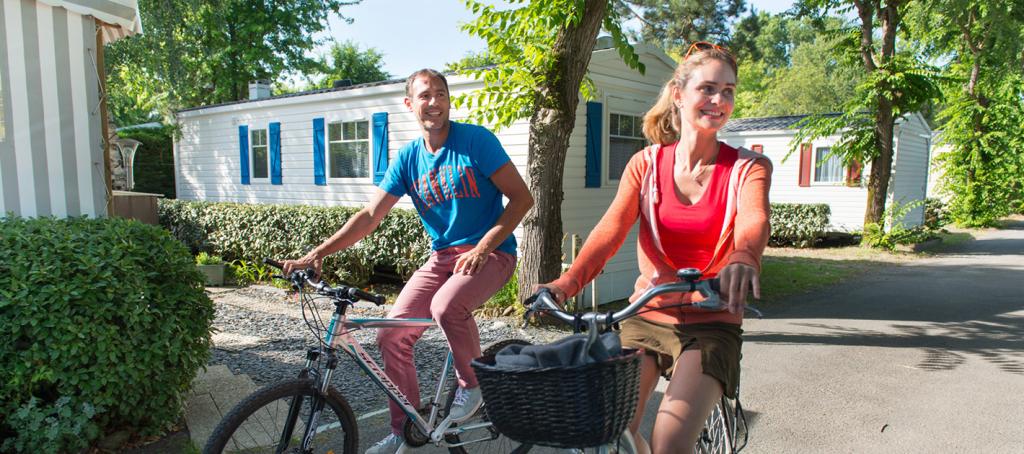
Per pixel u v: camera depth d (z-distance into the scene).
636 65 6.65
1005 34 14.61
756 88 51.31
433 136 3.13
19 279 3.22
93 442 3.47
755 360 5.75
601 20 6.54
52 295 3.21
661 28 27.12
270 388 2.54
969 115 19.52
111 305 3.34
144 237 3.82
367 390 4.73
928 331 6.86
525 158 8.20
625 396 1.65
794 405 4.54
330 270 9.80
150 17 16.73
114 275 3.47
